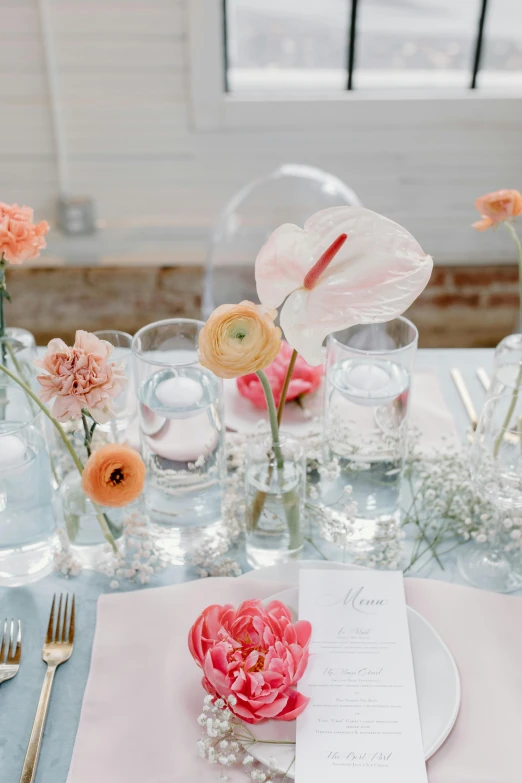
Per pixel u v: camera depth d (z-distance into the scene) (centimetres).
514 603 75
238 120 190
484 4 187
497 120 191
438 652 69
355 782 58
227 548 83
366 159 197
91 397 67
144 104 188
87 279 196
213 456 80
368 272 66
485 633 72
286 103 188
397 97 189
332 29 190
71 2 175
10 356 90
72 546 82
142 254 206
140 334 78
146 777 60
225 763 60
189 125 190
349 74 195
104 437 84
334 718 63
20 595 79
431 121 191
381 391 78
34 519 78
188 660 70
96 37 179
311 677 67
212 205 201
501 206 87
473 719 64
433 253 210
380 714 64
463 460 91
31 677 70
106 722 65
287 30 189
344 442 82
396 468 82
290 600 75
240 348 62
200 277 197
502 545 84
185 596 76
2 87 184
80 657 72
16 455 74
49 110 187
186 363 78
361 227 66
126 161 195
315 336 66
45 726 65
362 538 85
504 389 76
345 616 72
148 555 80
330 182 184
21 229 79
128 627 73
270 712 61
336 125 192
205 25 178
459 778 60
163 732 63
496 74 196
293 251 66
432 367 115
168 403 75
